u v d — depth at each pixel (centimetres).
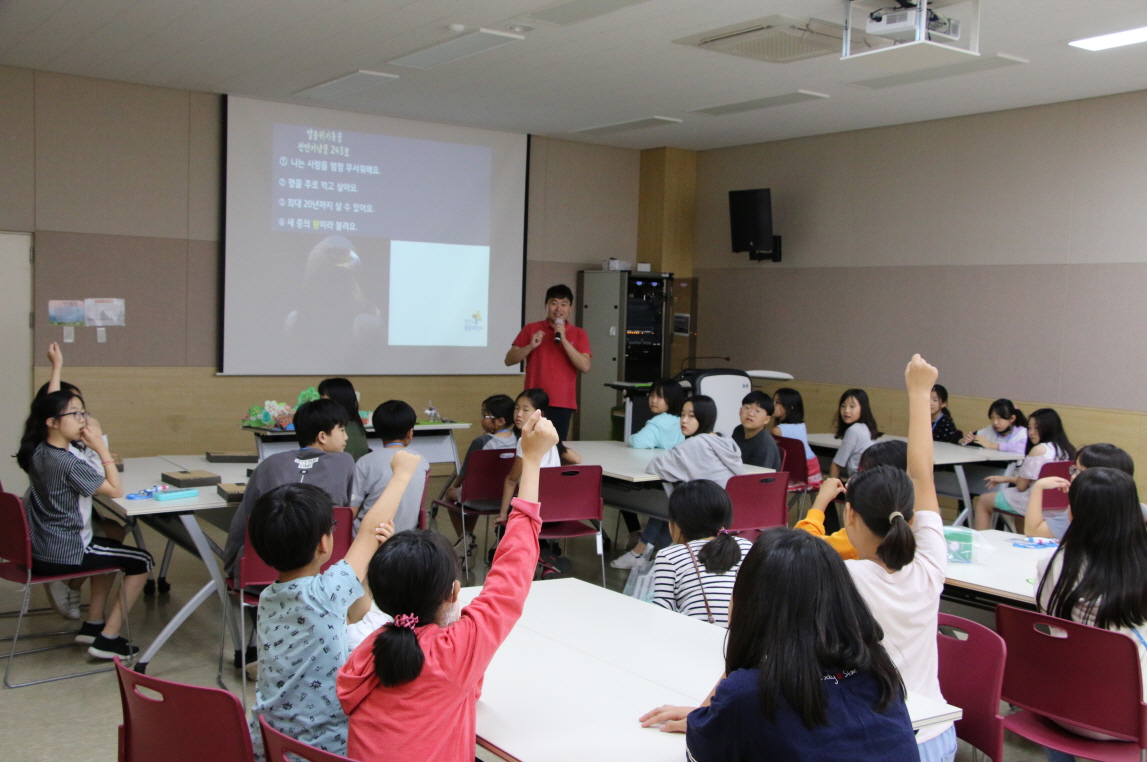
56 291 648
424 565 166
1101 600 240
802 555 142
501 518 447
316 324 746
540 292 858
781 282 827
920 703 192
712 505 287
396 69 607
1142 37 484
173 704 170
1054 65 540
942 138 703
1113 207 607
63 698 339
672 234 895
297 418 365
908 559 202
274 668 190
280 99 709
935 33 426
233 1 475
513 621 171
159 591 469
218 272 707
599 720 181
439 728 161
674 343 895
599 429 858
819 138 792
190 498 373
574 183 868
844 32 448
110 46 566
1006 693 250
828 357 790
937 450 588
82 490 353
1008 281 666
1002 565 325
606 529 643
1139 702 226
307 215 736
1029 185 652
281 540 199
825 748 134
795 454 555
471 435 829
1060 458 532
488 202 816
